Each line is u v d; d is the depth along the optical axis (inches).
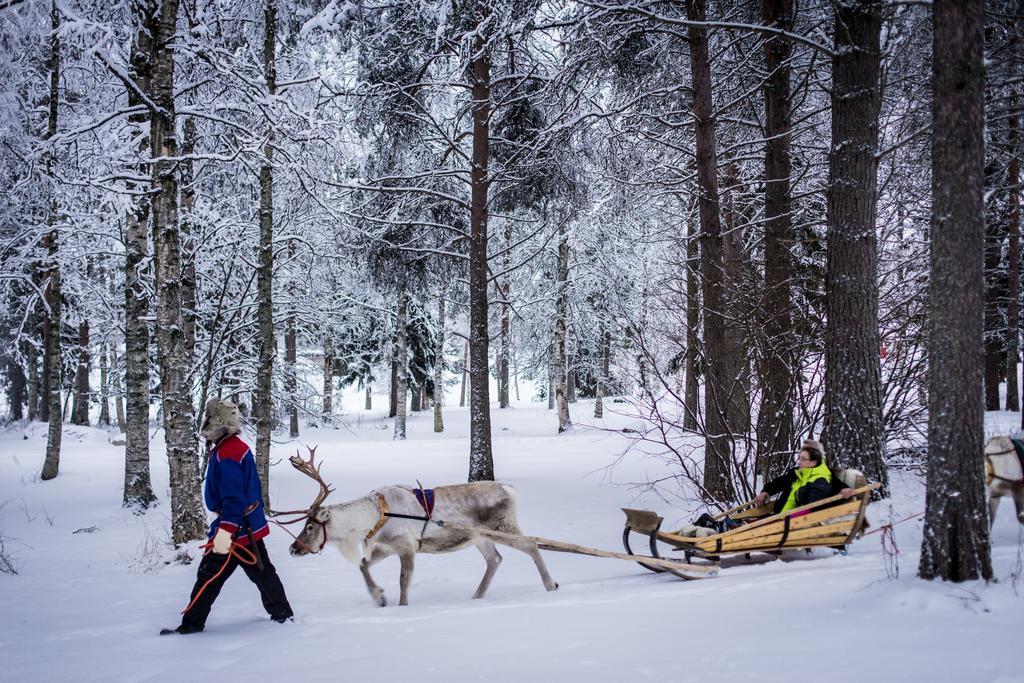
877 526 347.9
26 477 776.9
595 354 1302.9
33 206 678.5
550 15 527.2
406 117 644.7
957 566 216.1
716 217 511.5
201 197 705.6
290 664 190.9
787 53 533.0
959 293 224.1
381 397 2418.8
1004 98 502.6
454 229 655.1
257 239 698.8
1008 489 314.5
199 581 242.8
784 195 535.5
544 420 1418.6
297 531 489.7
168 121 454.0
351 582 342.0
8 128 596.7
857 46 388.5
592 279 1127.0
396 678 171.0
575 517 490.6
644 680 158.7
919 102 509.7
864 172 389.1
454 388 2723.9
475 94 643.5
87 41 478.0
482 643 200.7
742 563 320.2
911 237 562.3
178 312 445.1
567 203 673.0
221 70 500.7
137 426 610.9
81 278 794.2
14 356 1272.1
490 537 295.3
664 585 276.4
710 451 496.4
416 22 602.5
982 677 145.6
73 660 207.8
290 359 1165.1
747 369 447.5
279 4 565.6
